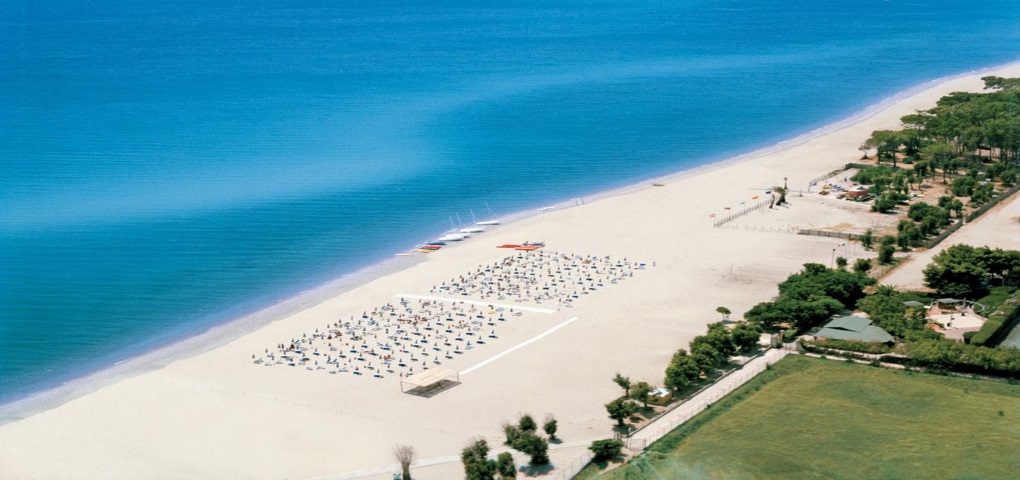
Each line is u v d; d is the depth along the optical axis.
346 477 196.50
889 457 194.00
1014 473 186.25
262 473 199.75
